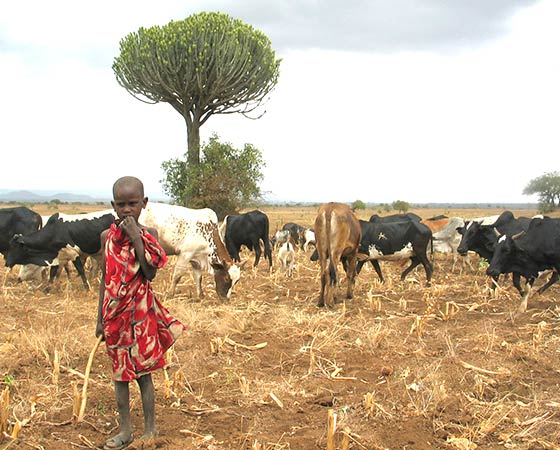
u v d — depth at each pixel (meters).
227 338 7.05
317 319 8.14
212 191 24.47
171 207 10.27
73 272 13.80
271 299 10.55
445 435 4.61
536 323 8.45
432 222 15.38
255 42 25.33
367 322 8.16
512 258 9.50
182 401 5.17
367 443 4.40
